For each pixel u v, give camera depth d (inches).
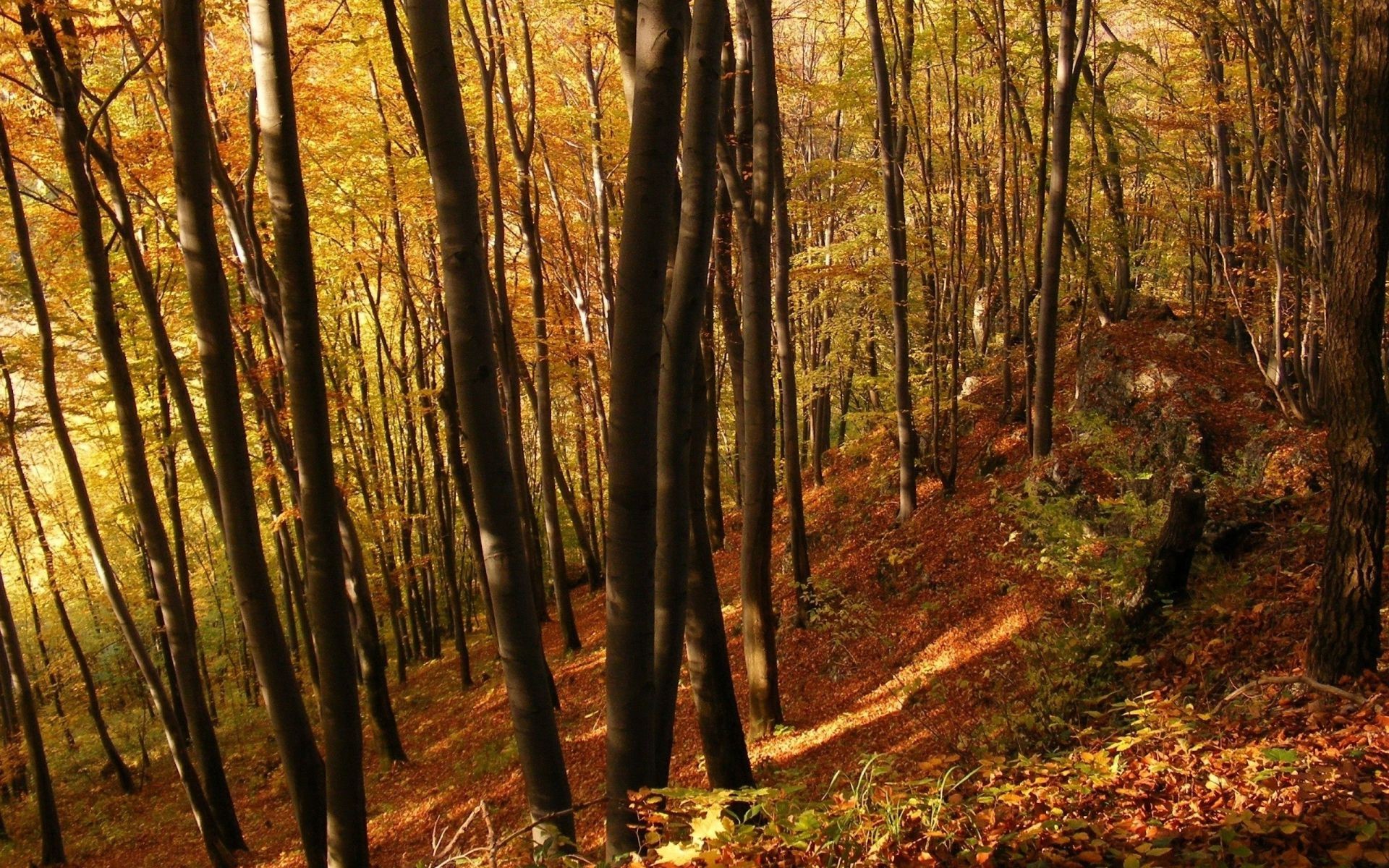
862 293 857.5
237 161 560.4
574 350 794.8
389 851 519.5
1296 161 542.0
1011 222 845.2
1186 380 563.2
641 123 155.1
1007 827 166.1
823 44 812.6
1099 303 754.8
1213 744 207.3
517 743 190.1
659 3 153.1
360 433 971.3
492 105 599.8
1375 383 225.3
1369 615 231.6
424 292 879.1
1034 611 488.4
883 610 609.0
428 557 946.7
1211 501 429.4
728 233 513.0
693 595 302.0
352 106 660.1
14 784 869.8
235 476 251.8
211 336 245.1
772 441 455.8
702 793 154.1
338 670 237.3
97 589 1042.7
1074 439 606.9
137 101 644.1
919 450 782.5
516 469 693.3
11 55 451.8
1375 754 183.8
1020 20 753.0
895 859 149.7
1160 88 739.4
